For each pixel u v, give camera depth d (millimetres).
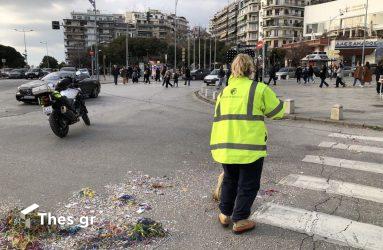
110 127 10570
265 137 3918
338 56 64125
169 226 4191
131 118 12344
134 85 34188
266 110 3861
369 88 26641
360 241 3852
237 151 3818
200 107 16078
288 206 4734
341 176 5984
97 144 8336
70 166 6555
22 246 3709
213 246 3766
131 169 6363
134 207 4699
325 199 4988
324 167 6492
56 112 8844
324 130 10156
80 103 10445
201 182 5664
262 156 3859
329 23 84562
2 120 11930
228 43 128125
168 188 5391
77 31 140000
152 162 6820
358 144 8344
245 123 3824
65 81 9852
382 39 69125
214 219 4379
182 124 11219
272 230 4098
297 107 14805
